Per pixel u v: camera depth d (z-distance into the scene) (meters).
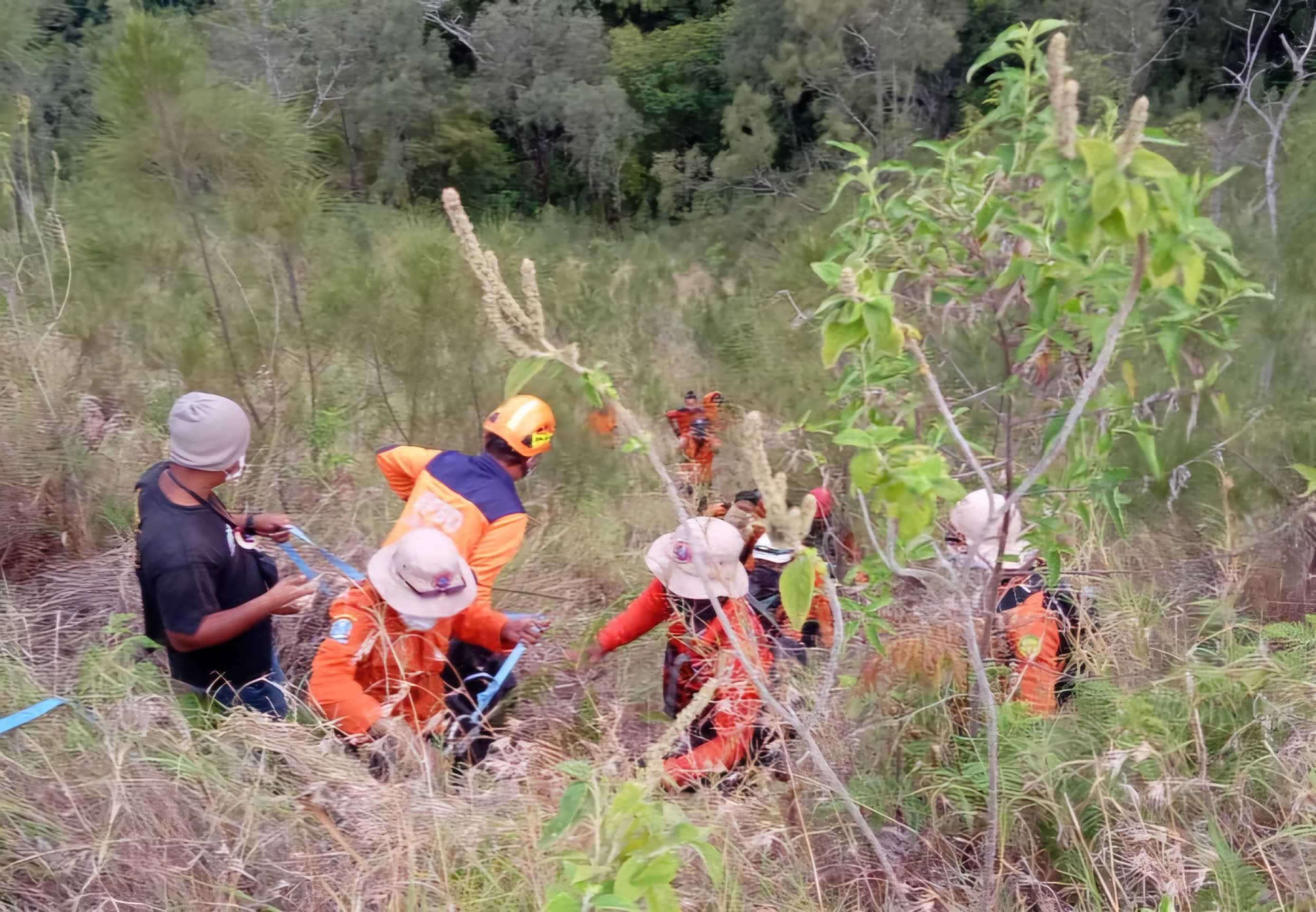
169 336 5.05
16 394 4.52
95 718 2.78
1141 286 2.23
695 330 6.62
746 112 22.12
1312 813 2.67
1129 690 3.06
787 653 3.20
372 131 24.28
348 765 2.83
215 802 2.52
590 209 28.81
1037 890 2.56
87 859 2.36
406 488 3.80
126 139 4.84
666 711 3.29
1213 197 5.80
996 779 2.32
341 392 5.41
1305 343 4.29
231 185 5.07
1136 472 3.78
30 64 5.95
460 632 3.45
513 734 3.27
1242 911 2.45
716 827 2.46
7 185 5.36
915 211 2.76
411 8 25.08
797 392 5.10
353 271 5.02
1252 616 3.81
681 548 3.13
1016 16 22.42
